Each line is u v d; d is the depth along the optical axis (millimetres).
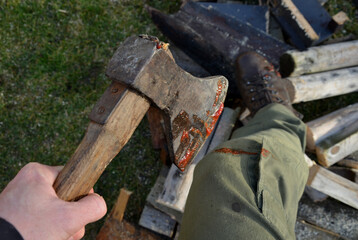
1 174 2264
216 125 1991
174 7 2430
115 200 2264
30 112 2309
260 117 1752
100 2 2393
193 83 951
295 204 1142
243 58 2070
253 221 914
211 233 902
